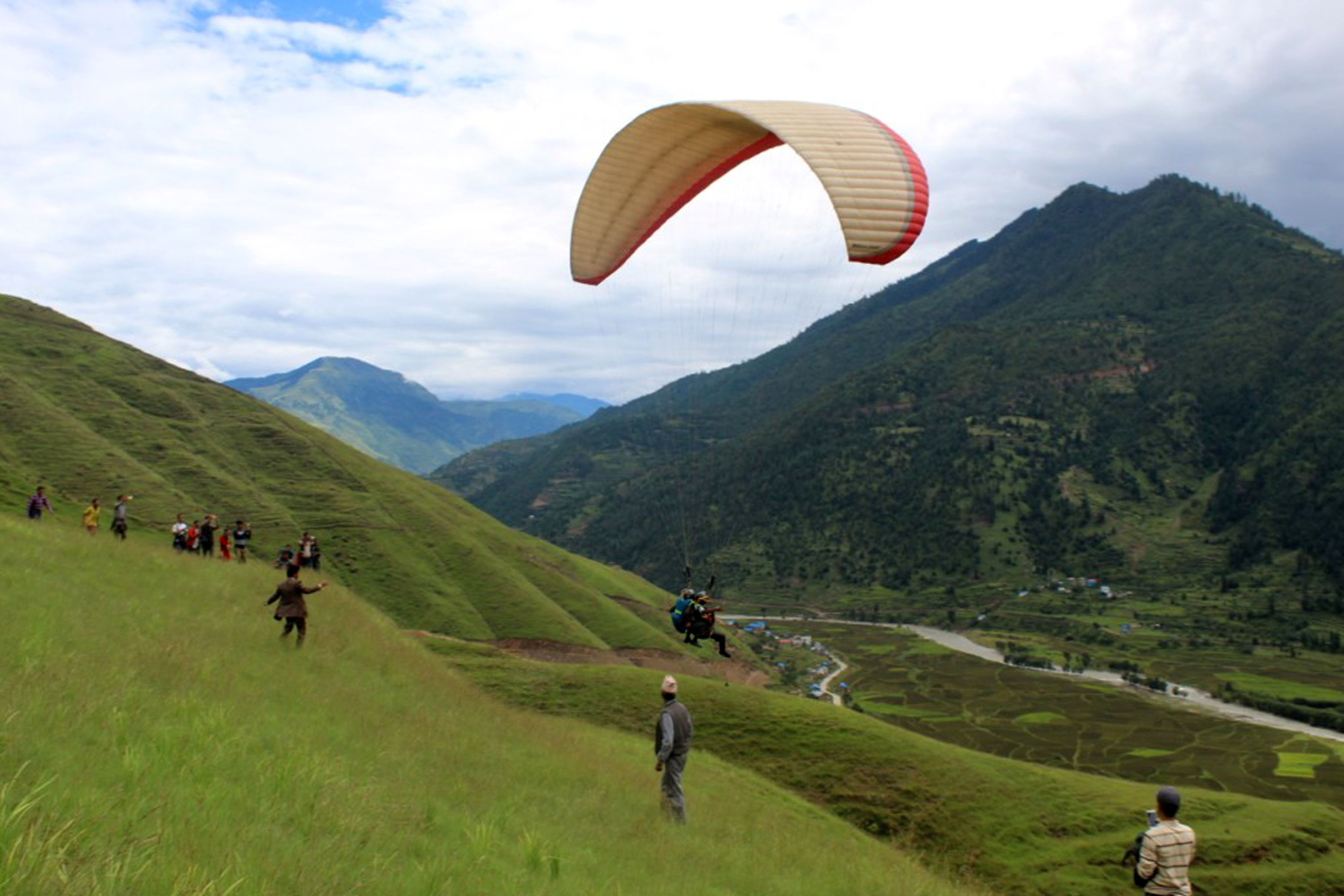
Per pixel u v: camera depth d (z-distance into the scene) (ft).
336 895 23.44
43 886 17.75
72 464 312.09
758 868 43.60
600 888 32.09
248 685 52.90
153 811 23.94
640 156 62.44
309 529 362.53
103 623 56.75
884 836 118.42
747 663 446.19
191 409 428.15
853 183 42.86
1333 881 116.78
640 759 89.61
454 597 354.74
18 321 449.48
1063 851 116.78
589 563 523.70
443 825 34.60
